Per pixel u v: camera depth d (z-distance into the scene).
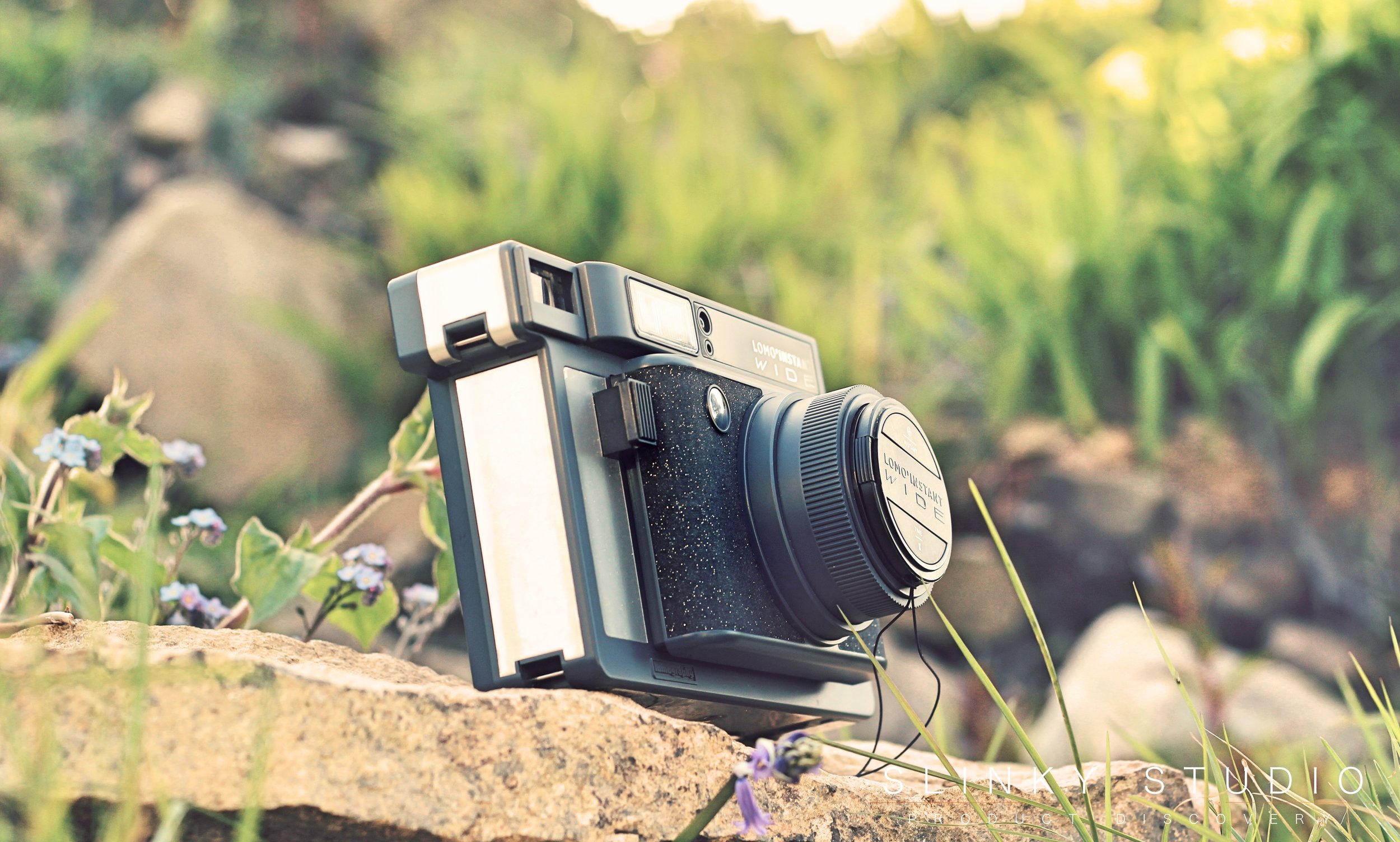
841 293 2.12
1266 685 1.37
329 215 2.46
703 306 0.75
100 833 0.62
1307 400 1.67
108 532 0.80
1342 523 1.75
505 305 0.69
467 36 2.72
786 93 2.52
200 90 2.56
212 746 0.63
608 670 0.68
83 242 2.35
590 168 2.18
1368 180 1.81
